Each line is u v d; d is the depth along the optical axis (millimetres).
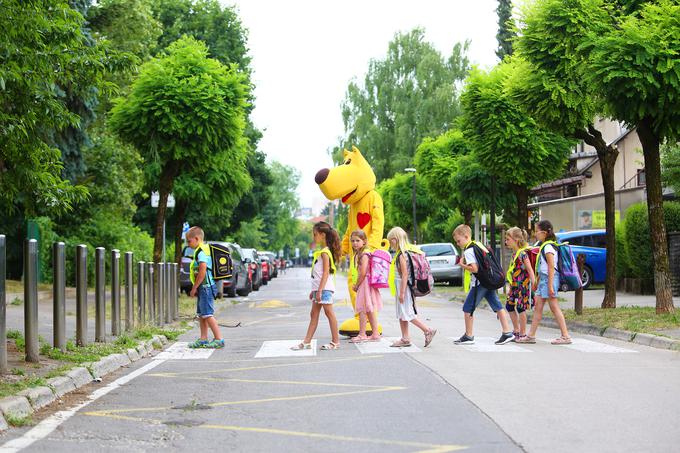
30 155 10539
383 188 57656
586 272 29422
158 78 20047
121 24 28750
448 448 5699
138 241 41531
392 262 12773
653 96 14391
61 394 8102
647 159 16125
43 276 34719
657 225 16000
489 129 24219
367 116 58969
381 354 11562
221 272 13078
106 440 6051
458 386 8461
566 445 5773
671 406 7285
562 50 16828
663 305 15844
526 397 7770
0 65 9047
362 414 7016
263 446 5855
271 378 9375
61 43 10039
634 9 16234
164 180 21844
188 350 12812
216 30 50781
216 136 20359
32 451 5656
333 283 12625
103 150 32812
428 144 40281
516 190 26531
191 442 5996
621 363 10422
